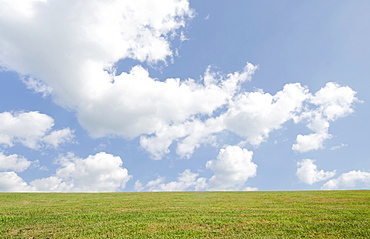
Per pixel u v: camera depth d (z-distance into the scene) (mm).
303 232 20609
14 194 52969
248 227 22469
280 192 55656
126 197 48281
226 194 53219
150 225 23891
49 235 21078
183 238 19734
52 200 43531
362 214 26391
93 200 43156
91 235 20906
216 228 22438
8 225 24266
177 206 35000
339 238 18875
